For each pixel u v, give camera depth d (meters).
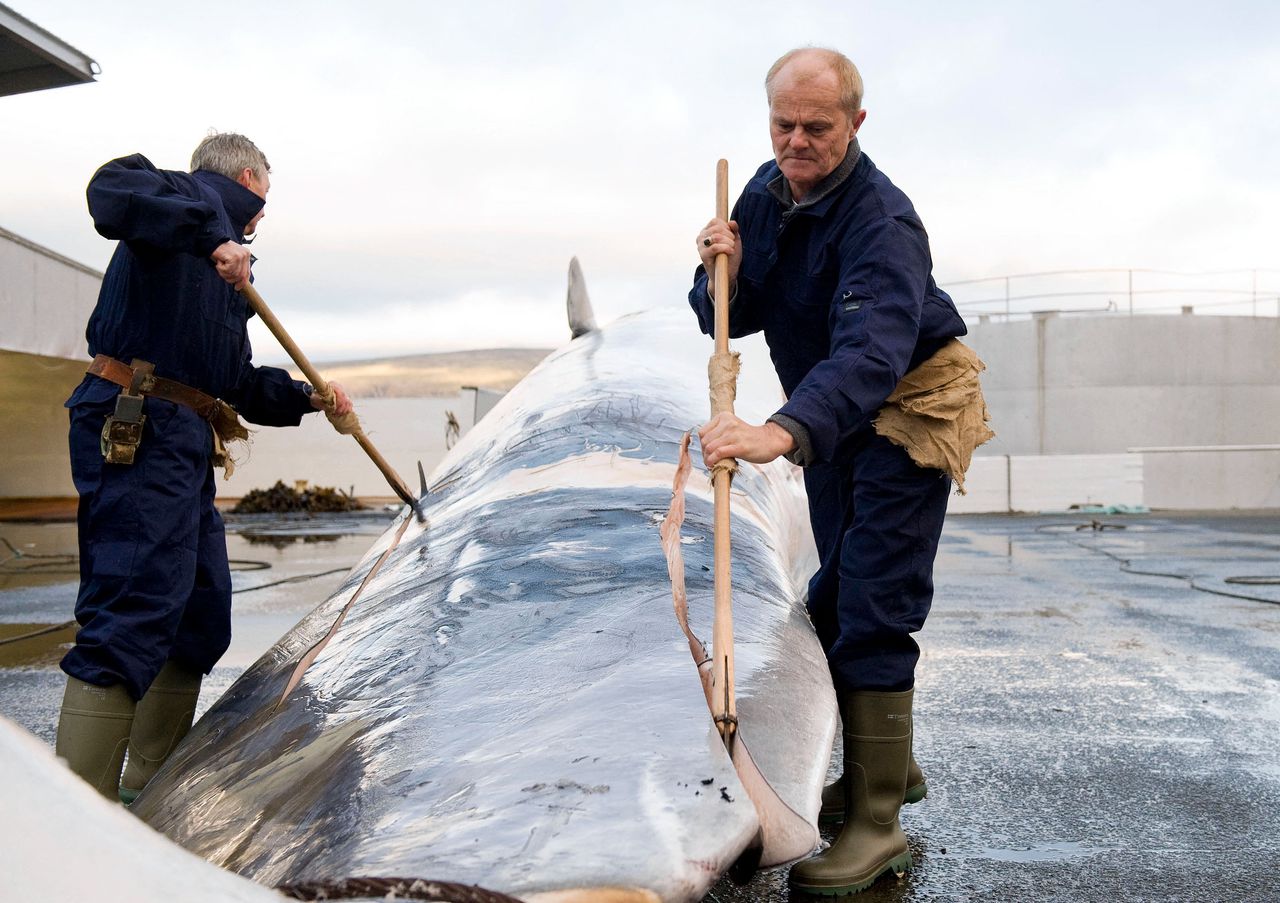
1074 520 18.84
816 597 3.12
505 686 1.85
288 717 2.14
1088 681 5.25
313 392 3.67
